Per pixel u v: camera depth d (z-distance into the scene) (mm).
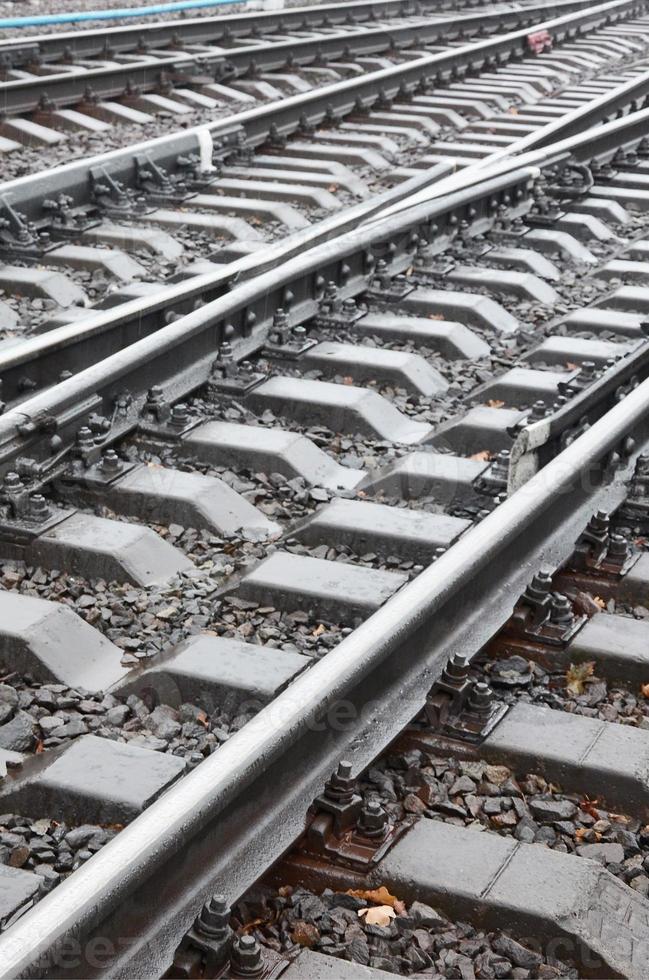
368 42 19734
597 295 9750
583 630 5082
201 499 5910
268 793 3854
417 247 9609
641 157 14109
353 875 3811
